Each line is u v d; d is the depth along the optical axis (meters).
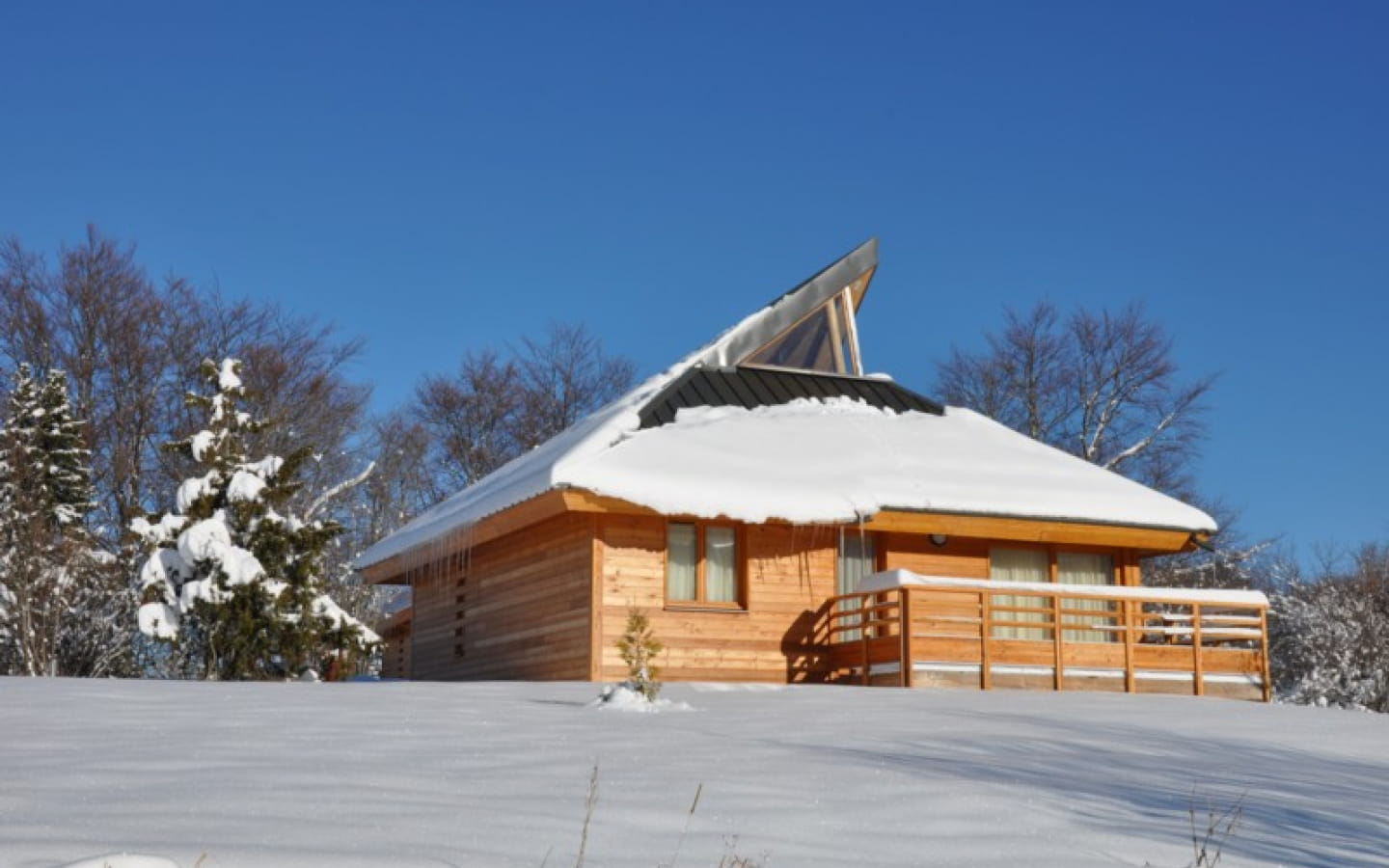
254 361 37.06
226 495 22.36
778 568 19.70
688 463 18.92
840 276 24.80
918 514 19.45
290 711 10.84
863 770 8.14
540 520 19.58
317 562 22.48
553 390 46.88
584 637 18.75
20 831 5.33
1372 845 6.99
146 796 6.32
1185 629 19.67
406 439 45.03
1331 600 31.23
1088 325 42.34
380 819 5.91
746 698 13.74
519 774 7.52
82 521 31.89
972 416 23.89
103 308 35.06
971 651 18.41
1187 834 6.82
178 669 22.19
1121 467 41.41
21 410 31.92
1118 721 12.64
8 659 23.83
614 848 5.70
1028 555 21.16
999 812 6.99
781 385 23.61
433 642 24.69
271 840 5.35
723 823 6.38
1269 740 11.98
